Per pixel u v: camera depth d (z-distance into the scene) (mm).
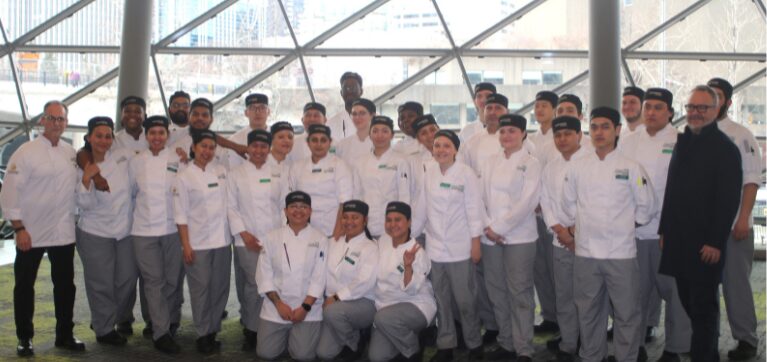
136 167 7004
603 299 6051
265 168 7051
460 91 14680
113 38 15188
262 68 15039
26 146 6594
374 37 14844
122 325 7492
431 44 14727
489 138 7230
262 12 14977
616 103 13289
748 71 14055
